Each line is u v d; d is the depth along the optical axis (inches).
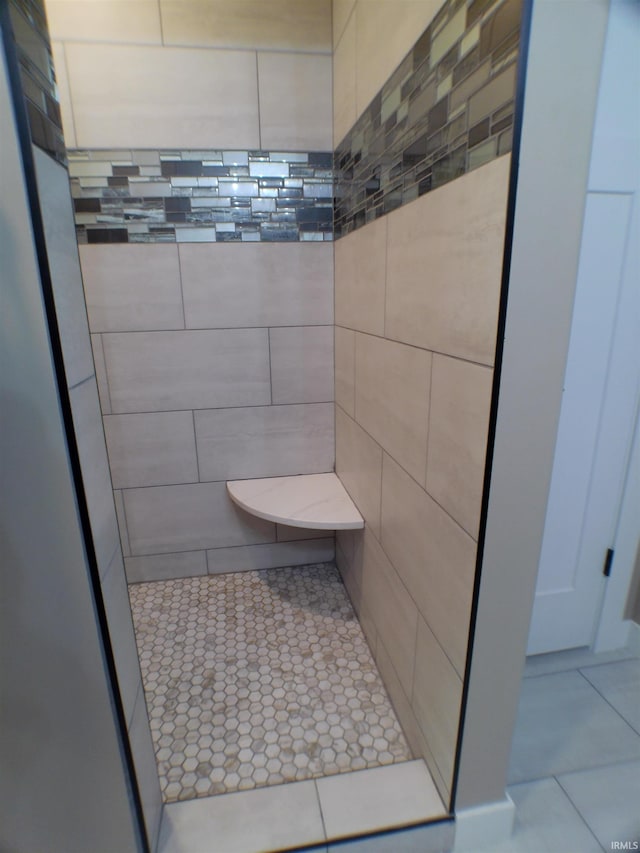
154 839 38.0
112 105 57.6
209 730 50.8
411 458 42.1
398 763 45.1
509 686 35.6
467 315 30.6
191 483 73.4
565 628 60.7
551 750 49.7
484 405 29.2
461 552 33.6
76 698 30.3
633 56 41.4
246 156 61.3
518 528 31.1
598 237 46.1
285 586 75.5
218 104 59.2
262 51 58.3
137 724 35.9
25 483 25.7
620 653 62.4
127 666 34.1
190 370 68.1
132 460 70.9
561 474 53.9
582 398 51.4
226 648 62.5
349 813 40.6
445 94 31.8
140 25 55.6
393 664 51.8
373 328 50.9
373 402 52.6
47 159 24.4
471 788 39.2
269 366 69.7
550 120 24.5
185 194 61.4
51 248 24.3
